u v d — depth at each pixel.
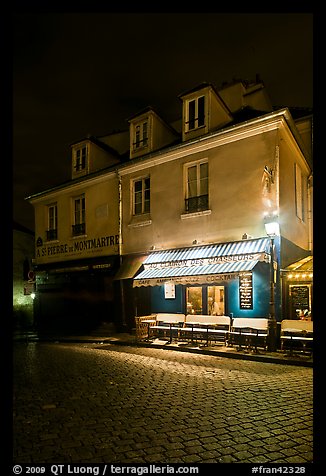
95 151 18.67
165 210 14.49
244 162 12.21
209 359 10.02
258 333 10.91
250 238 11.87
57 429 5.01
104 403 6.16
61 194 19.64
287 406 5.88
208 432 4.83
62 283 19.30
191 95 13.98
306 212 15.14
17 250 24.44
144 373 8.35
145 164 15.23
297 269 11.54
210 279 11.37
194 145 13.42
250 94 15.88
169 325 13.69
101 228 17.20
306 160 14.80
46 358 10.87
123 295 15.73
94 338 14.91
